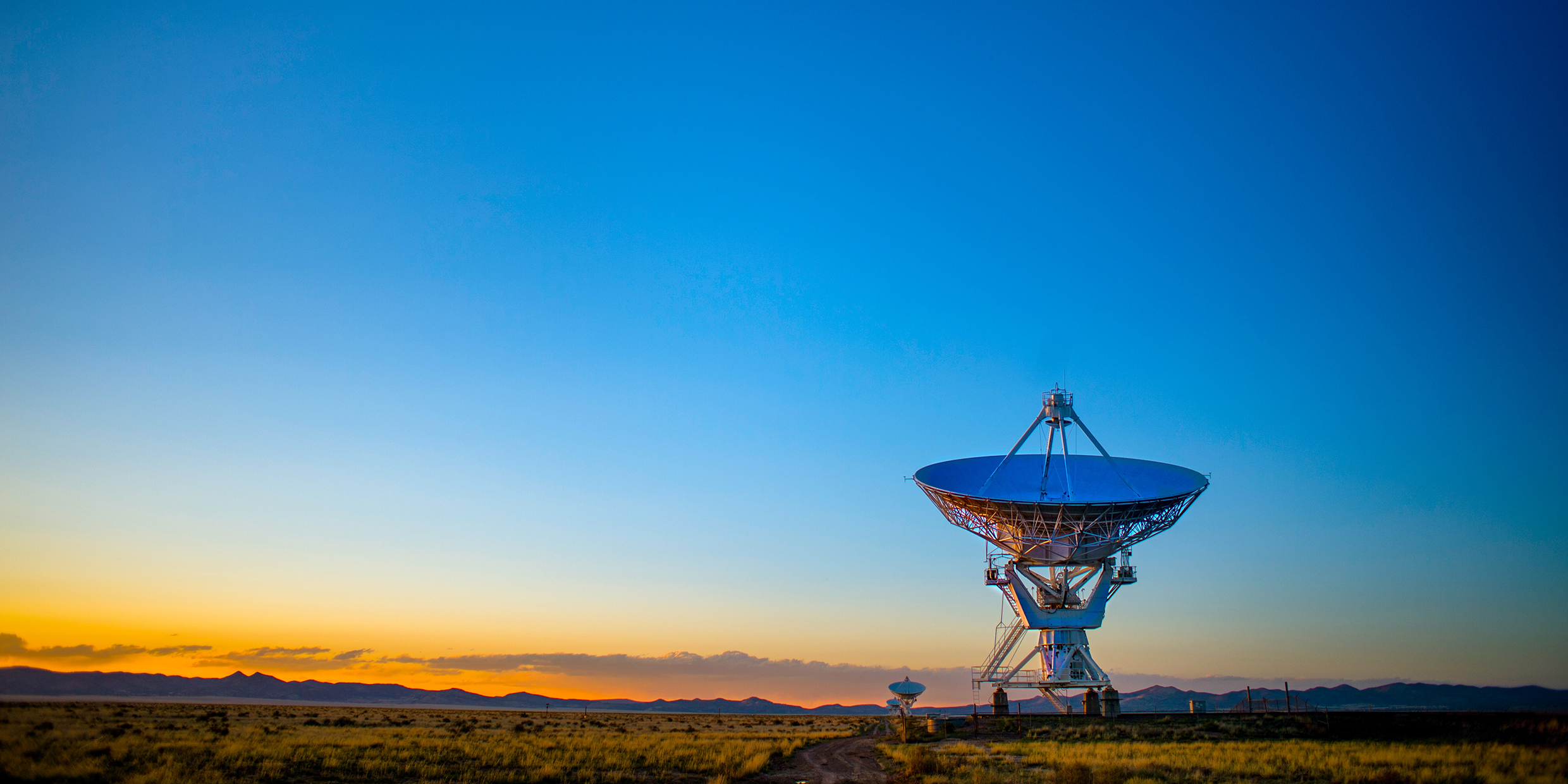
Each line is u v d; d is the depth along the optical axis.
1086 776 39.34
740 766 50.56
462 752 51.62
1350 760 45.88
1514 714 61.84
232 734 62.06
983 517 81.00
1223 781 40.06
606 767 47.72
